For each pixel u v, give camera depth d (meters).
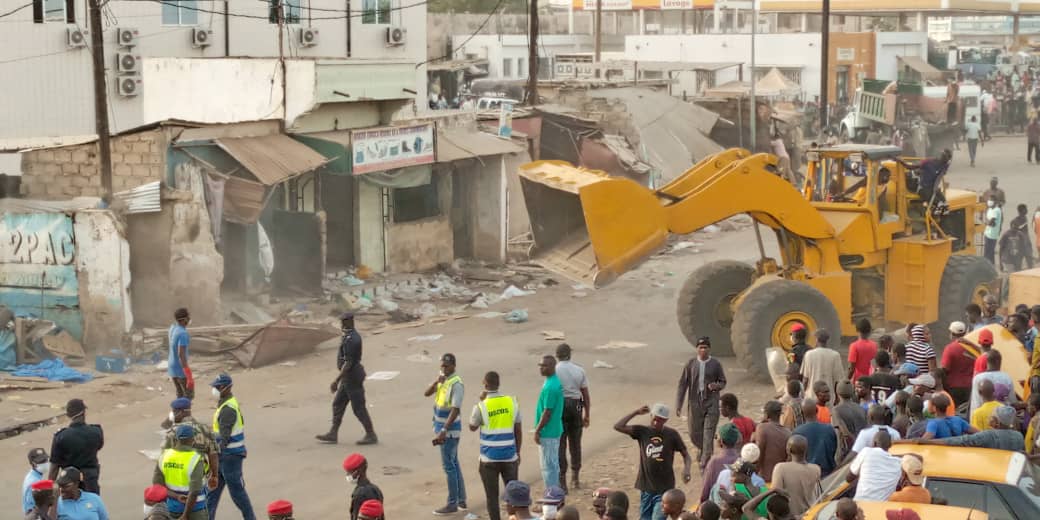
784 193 18.50
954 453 10.00
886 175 19.52
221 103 25.45
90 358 20.11
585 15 86.00
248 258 23.22
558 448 13.55
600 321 23.73
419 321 23.56
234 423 12.09
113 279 20.25
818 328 18.11
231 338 20.27
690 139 39.75
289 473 14.44
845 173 19.67
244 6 34.28
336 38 37.19
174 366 16.50
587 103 38.62
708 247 32.38
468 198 29.86
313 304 24.03
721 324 20.36
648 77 61.62
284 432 16.16
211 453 11.24
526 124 34.53
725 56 68.19
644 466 11.67
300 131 24.70
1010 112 61.59
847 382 12.48
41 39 30.09
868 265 19.25
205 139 22.12
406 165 26.33
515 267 29.41
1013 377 14.57
